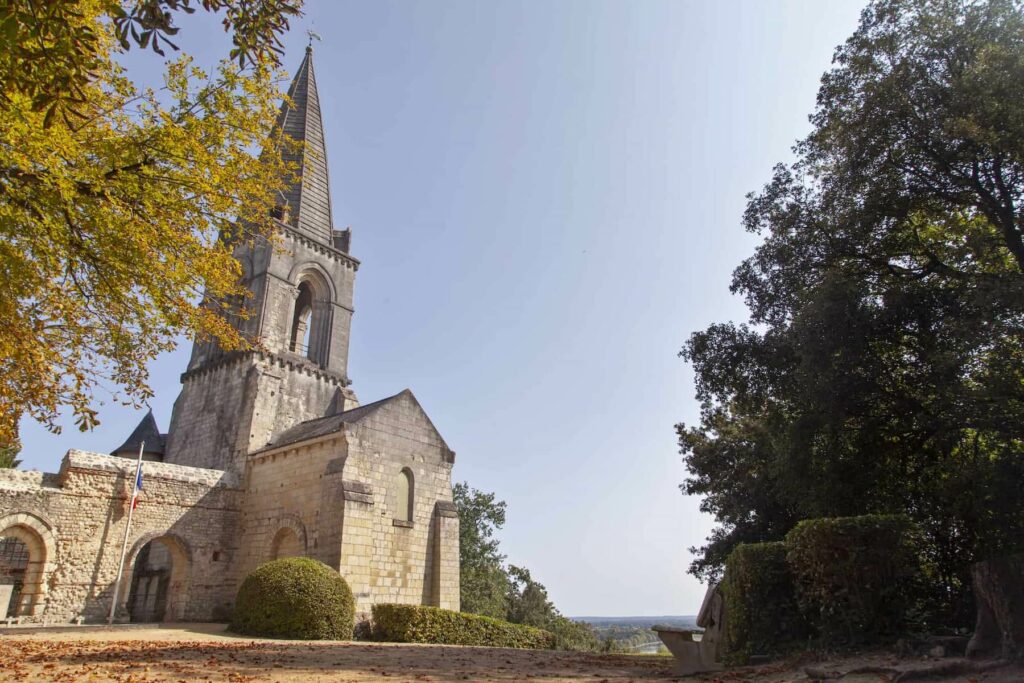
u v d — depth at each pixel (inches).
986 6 624.7
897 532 385.1
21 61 246.1
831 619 382.3
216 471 1087.6
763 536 802.2
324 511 941.2
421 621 826.2
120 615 920.3
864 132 664.4
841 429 615.8
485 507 1755.7
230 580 1045.2
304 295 1466.5
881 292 652.7
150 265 362.0
